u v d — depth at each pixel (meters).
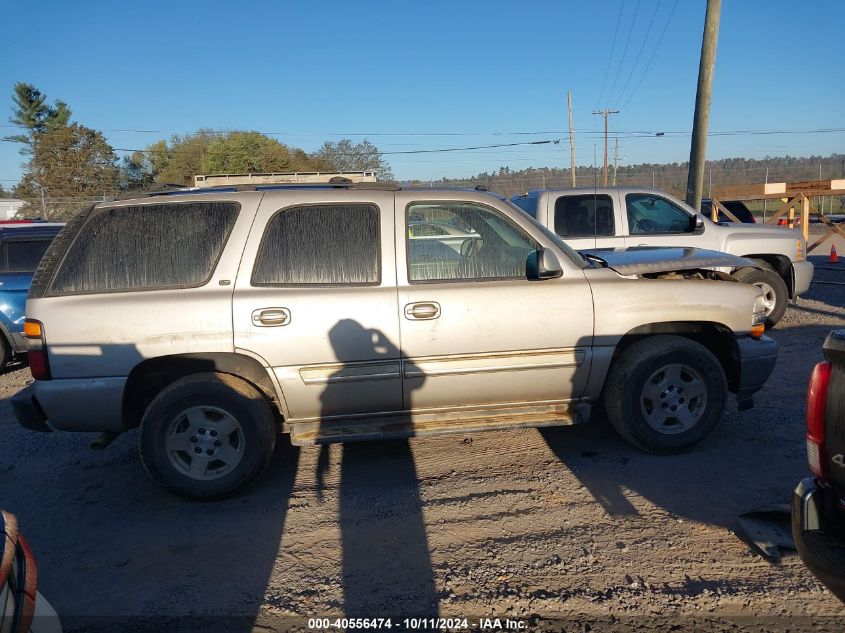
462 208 4.57
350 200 4.48
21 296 8.23
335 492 4.47
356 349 4.33
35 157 49.91
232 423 4.31
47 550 3.84
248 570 3.56
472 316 4.42
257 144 53.50
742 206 16.45
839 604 3.10
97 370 4.18
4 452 5.48
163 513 4.27
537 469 4.70
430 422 4.62
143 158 58.88
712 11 13.05
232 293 4.26
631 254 5.49
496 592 3.26
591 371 4.65
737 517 3.88
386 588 3.34
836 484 2.61
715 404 4.78
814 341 8.35
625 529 3.82
